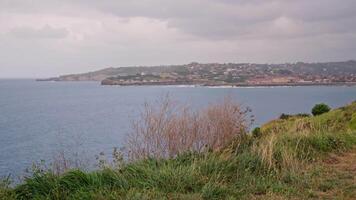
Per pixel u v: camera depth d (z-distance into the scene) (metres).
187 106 8.02
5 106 92.06
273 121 15.09
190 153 7.41
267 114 44.31
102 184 5.98
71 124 48.12
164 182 6.07
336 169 7.45
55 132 39.31
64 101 109.81
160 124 7.38
